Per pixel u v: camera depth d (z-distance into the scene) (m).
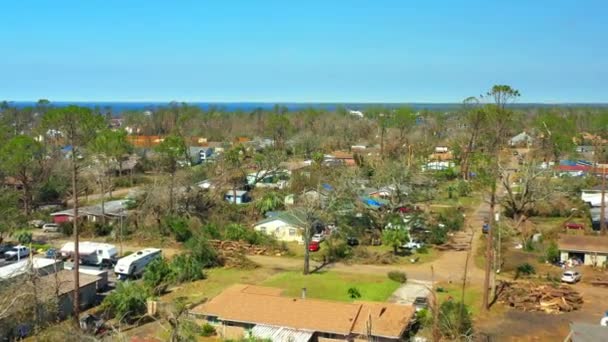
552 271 51.78
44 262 46.06
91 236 64.75
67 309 39.22
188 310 36.84
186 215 66.50
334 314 35.16
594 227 67.25
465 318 35.25
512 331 37.28
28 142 74.69
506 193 79.19
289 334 33.34
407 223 63.03
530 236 62.47
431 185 79.81
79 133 72.38
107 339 31.19
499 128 82.75
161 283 46.06
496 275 49.00
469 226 70.25
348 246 59.78
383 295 44.53
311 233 58.88
